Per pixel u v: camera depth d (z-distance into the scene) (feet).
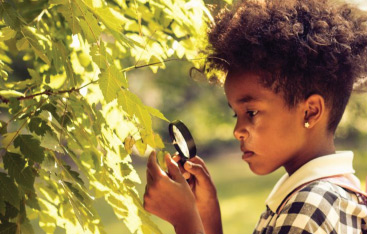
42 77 6.03
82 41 5.45
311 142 4.74
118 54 6.71
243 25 4.83
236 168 37.19
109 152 4.67
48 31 6.60
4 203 3.87
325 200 4.20
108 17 4.34
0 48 6.47
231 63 4.81
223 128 32.96
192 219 4.49
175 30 6.71
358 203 4.41
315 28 4.79
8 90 4.72
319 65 4.67
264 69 4.65
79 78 5.75
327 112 4.76
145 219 4.74
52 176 4.17
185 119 30.25
